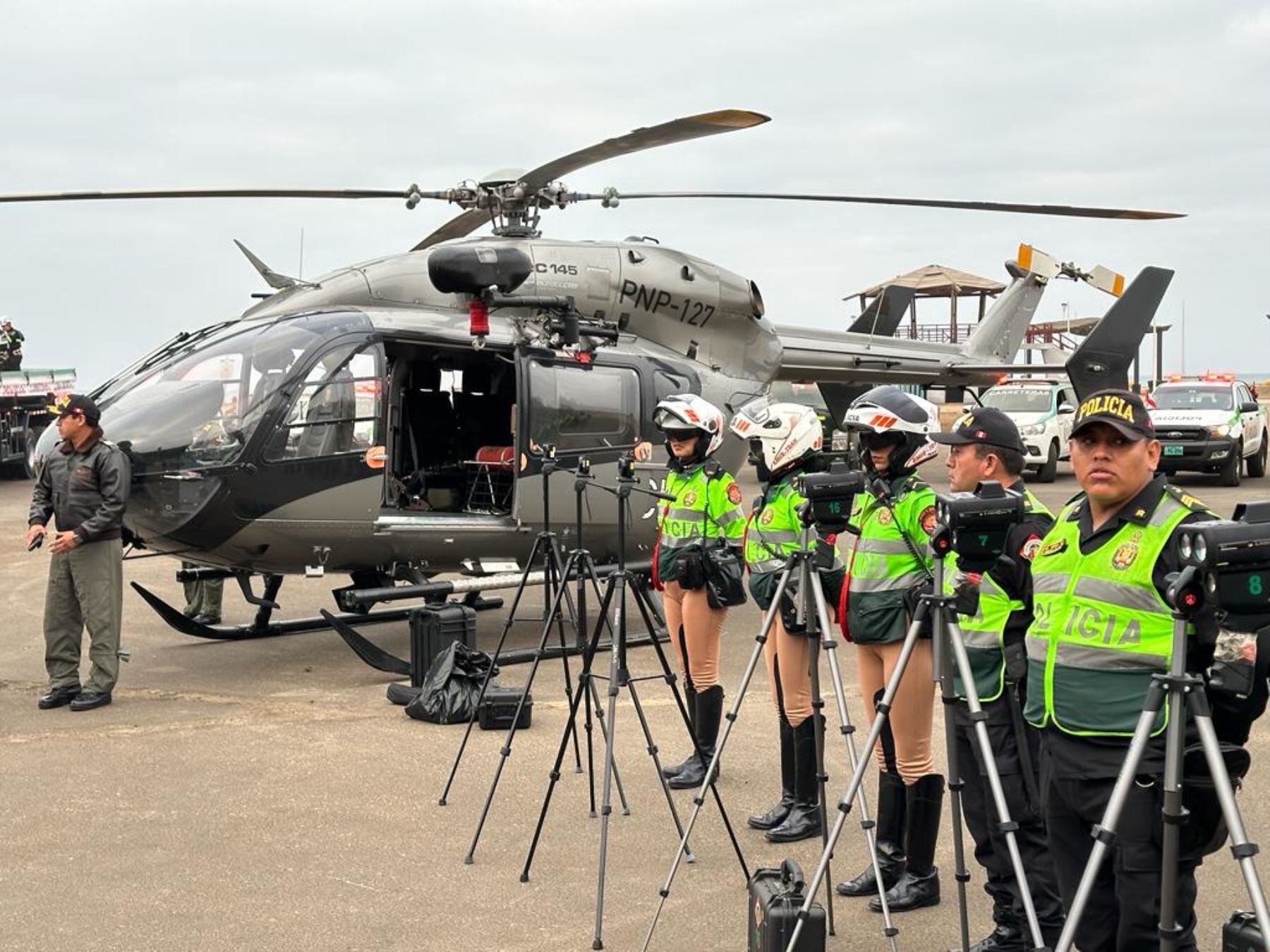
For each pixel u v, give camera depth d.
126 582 13.52
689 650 6.53
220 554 8.88
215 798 6.21
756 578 5.77
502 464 9.80
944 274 40.84
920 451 4.87
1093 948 3.54
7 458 25.23
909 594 4.71
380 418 9.02
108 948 4.54
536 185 9.76
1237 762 3.22
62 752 6.98
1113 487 3.38
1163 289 10.99
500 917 4.82
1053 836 3.58
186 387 8.69
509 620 6.17
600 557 10.21
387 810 6.04
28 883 5.13
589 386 9.85
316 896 5.02
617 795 6.28
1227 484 22.28
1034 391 24.42
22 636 10.48
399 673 8.68
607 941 4.61
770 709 8.04
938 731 7.15
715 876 5.25
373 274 9.74
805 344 13.42
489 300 8.61
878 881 4.11
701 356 10.89
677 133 8.38
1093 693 3.38
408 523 9.15
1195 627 3.08
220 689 8.59
